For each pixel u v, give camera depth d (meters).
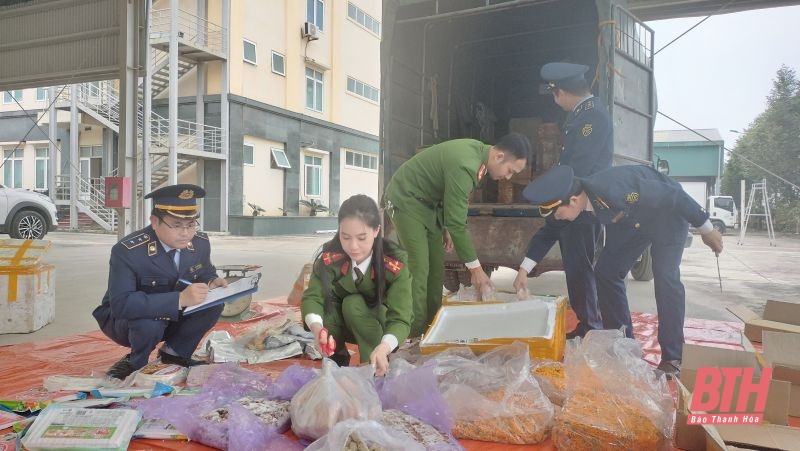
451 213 2.96
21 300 3.68
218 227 16.12
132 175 6.72
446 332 2.57
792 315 3.04
